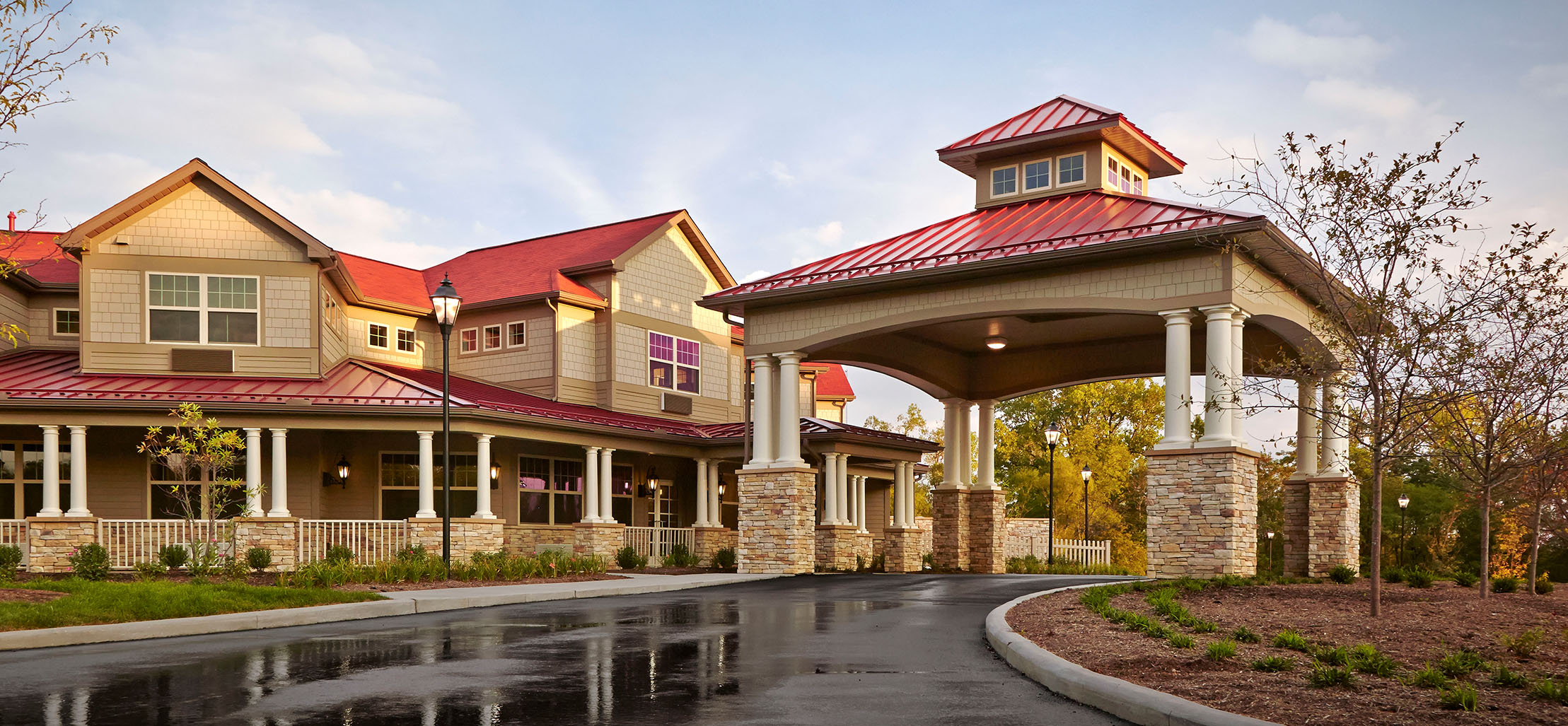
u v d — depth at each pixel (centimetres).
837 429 2827
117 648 1109
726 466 3300
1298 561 2373
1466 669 865
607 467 2759
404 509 2647
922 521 4038
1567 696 751
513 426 2495
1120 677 848
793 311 2411
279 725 739
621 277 3092
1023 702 821
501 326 3056
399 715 771
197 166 2466
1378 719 695
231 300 2497
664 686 892
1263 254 1952
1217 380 1895
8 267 1634
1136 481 5647
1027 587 1933
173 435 2281
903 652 1091
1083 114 2523
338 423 2322
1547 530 2552
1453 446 1652
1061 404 5862
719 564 2697
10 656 1051
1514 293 1315
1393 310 1316
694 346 3350
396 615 1461
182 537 2264
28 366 2467
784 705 808
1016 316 2353
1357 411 1458
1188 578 1766
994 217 2475
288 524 2252
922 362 2842
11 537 2191
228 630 1271
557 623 1358
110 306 2434
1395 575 1975
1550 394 1404
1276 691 780
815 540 2616
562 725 741
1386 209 1291
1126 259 1998
